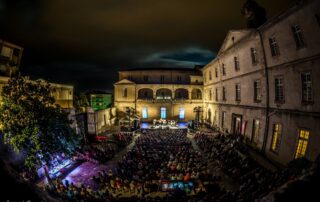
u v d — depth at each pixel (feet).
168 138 112.27
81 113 112.37
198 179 59.67
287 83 64.75
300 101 58.95
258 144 78.54
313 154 51.67
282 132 65.82
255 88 85.20
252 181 51.29
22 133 53.06
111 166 78.33
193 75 189.06
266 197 31.14
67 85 123.44
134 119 151.53
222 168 69.92
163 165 68.33
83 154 85.40
